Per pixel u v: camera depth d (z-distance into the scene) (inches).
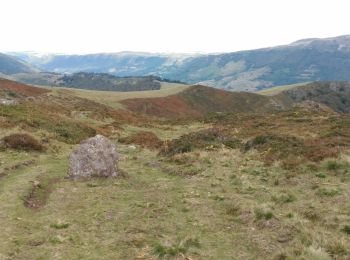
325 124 1733.5
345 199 667.4
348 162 890.7
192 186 840.3
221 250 498.3
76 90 5310.0
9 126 1403.8
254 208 636.1
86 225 593.3
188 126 2426.2
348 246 474.0
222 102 6663.4
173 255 480.7
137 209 676.7
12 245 506.0
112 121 2421.3
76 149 942.4
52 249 499.8
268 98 7406.5
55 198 741.9
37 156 1151.0
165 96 5816.9
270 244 507.5
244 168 981.8
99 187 839.1
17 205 669.3
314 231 527.2
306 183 806.5
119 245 516.4
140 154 1347.2
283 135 1299.2
